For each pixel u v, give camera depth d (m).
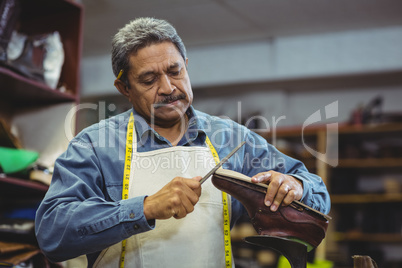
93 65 6.93
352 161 5.62
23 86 2.52
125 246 1.43
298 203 1.31
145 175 1.47
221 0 5.09
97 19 5.52
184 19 5.61
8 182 2.31
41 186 2.45
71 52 2.78
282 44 6.36
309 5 5.24
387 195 5.52
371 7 5.28
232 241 5.30
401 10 5.34
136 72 1.47
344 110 6.48
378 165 5.55
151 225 1.30
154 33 1.46
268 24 5.81
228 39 6.34
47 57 2.58
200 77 6.64
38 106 2.77
